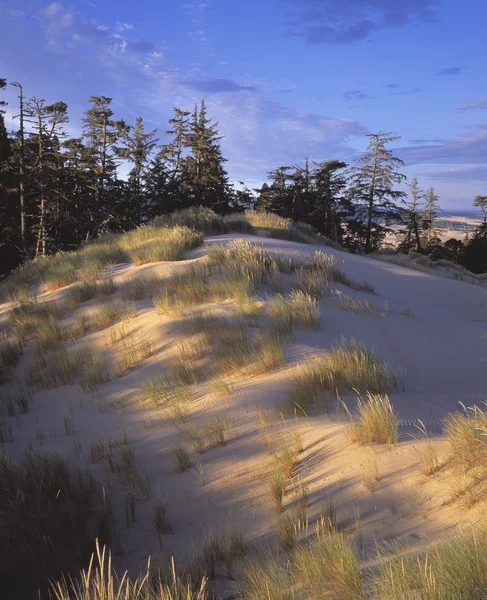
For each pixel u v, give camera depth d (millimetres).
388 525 2900
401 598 2107
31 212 35062
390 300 10141
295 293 8750
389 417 4180
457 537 2549
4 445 5332
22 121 30594
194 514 3639
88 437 5332
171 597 2428
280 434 4551
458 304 10961
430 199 61875
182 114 46312
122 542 3436
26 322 9922
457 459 3338
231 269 9906
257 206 54062
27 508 3529
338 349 6062
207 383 6184
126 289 10352
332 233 45219
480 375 6105
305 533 3008
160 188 42438
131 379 6879
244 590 2592
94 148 40719
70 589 2887
